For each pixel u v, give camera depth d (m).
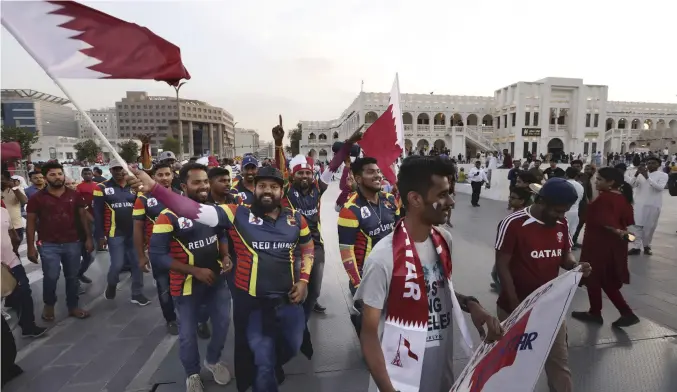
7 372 3.19
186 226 2.98
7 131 38.88
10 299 4.26
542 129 51.84
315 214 4.27
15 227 6.18
